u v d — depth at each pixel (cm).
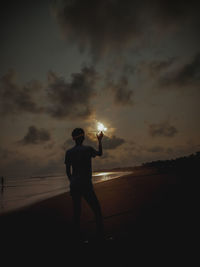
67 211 437
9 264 186
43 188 1578
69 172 249
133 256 178
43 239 257
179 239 206
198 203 366
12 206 616
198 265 150
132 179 1049
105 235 245
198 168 1210
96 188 795
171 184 683
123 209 386
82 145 257
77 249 209
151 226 262
